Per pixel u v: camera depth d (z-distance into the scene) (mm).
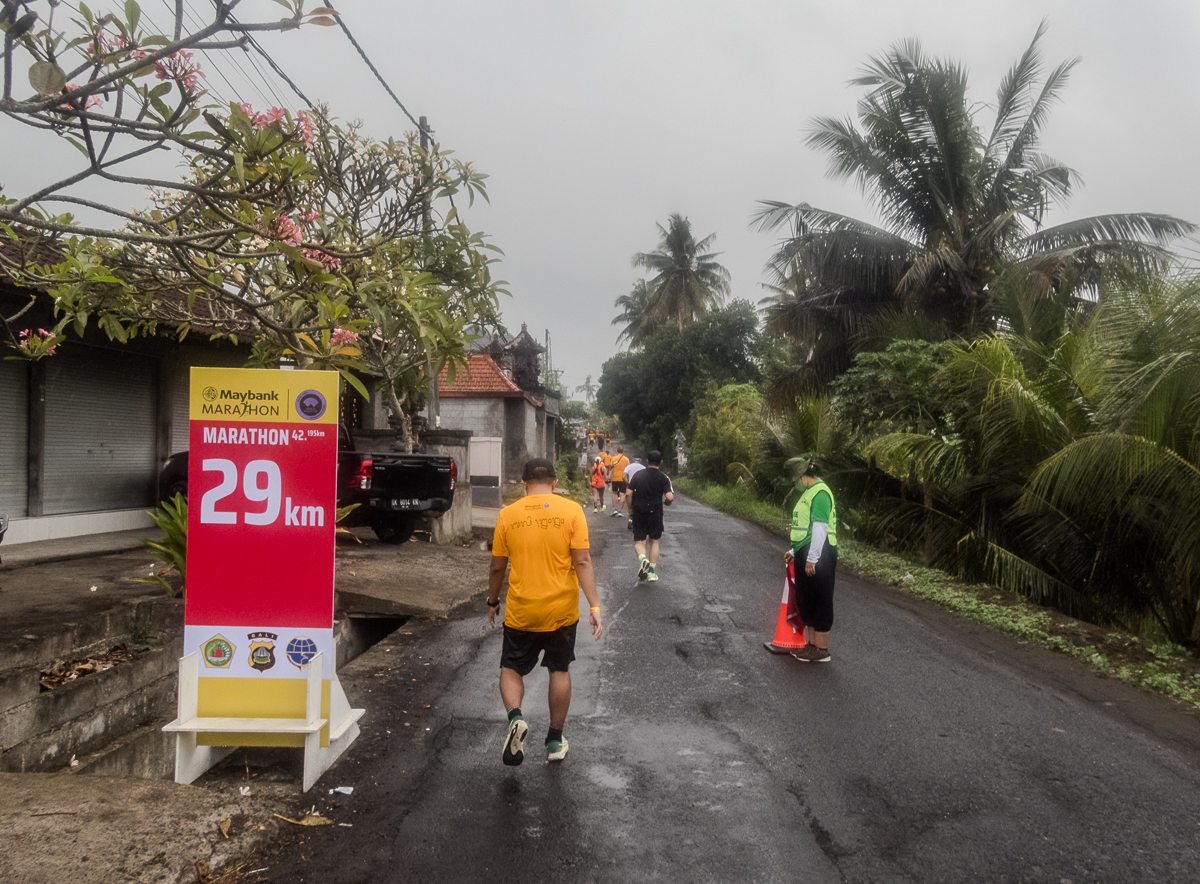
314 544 4441
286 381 4406
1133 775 4625
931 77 17406
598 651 7344
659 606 9508
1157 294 9492
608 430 66688
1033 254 17453
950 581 11320
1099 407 9695
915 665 6977
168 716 5355
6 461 9680
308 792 4227
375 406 18438
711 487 34094
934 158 18141
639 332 58312
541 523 4629
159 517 6395
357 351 4492
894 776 4543
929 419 14258
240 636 4438
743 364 49125
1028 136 18250
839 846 3729
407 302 4758
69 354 10586
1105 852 3711
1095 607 10227
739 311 48938
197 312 11383
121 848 3355
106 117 3576
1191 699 6148
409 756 4746
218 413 4418
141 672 5203
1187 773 4680
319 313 4633
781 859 3600
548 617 4566
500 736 5098
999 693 6188
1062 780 4527
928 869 3531
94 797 3727
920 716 5590
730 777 4496
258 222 4414
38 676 4363
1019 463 10656
